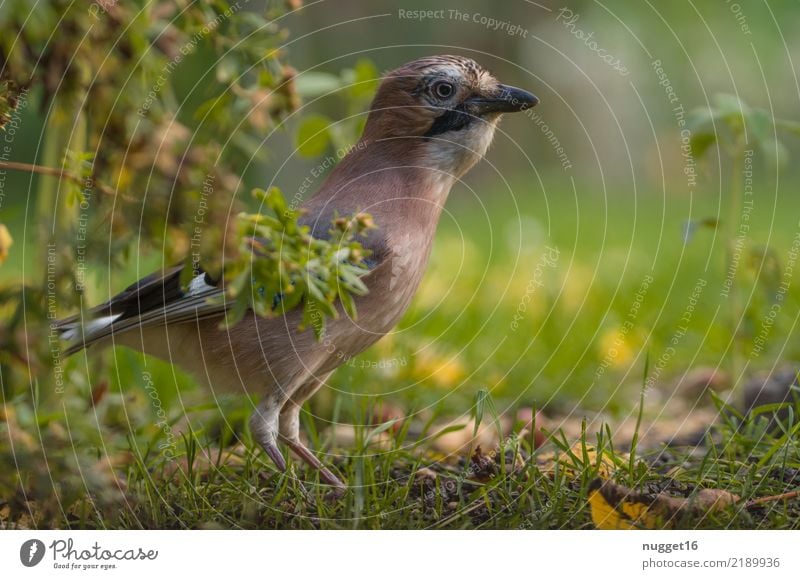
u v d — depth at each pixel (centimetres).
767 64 2038
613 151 2414
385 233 723
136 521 596
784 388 782
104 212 609
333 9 2034
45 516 579
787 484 621
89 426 585
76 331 711
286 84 675
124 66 595
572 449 700
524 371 1041
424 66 770
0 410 555
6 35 575
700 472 605
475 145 778
